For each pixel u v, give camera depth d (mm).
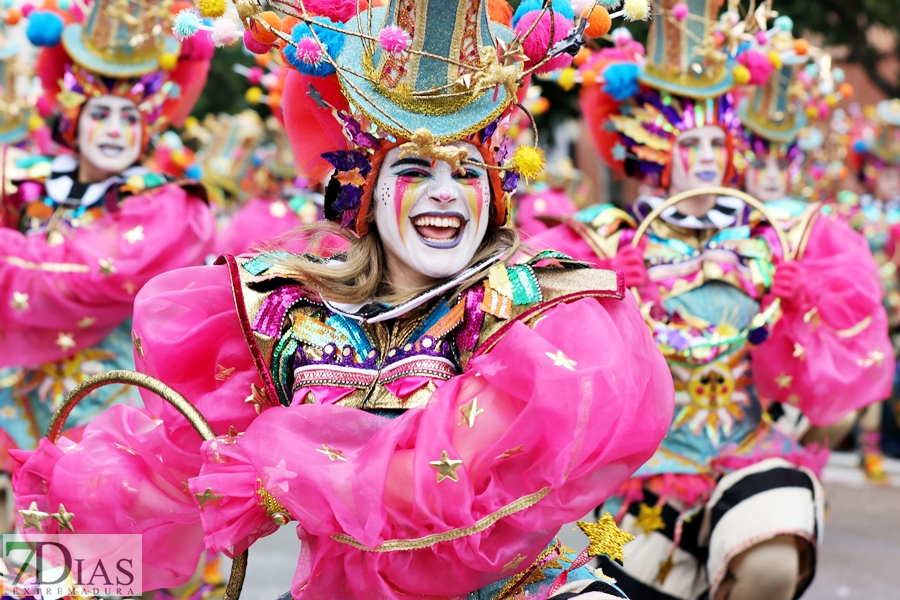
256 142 10547
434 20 2732
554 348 2578
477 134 2832
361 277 2924
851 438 11000
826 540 7500
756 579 4262
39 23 5828
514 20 2992
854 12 14289
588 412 2490
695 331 4691
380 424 2684
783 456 4609
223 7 2773
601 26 2953
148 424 3051
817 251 5004
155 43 5961
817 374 4781
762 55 5238
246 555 2795
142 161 6102
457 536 2516
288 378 2881
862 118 12086
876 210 11086
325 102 2945
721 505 4410
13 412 5762
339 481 2527
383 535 2545
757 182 6402
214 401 2889
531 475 2537
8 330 5586
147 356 2939
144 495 2881
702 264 4789
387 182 2848
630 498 4582
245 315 2857
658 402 2730
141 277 5527
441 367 2758
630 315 2752
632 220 4945
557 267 2822
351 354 2811
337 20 2883
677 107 5172
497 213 2939
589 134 5652
